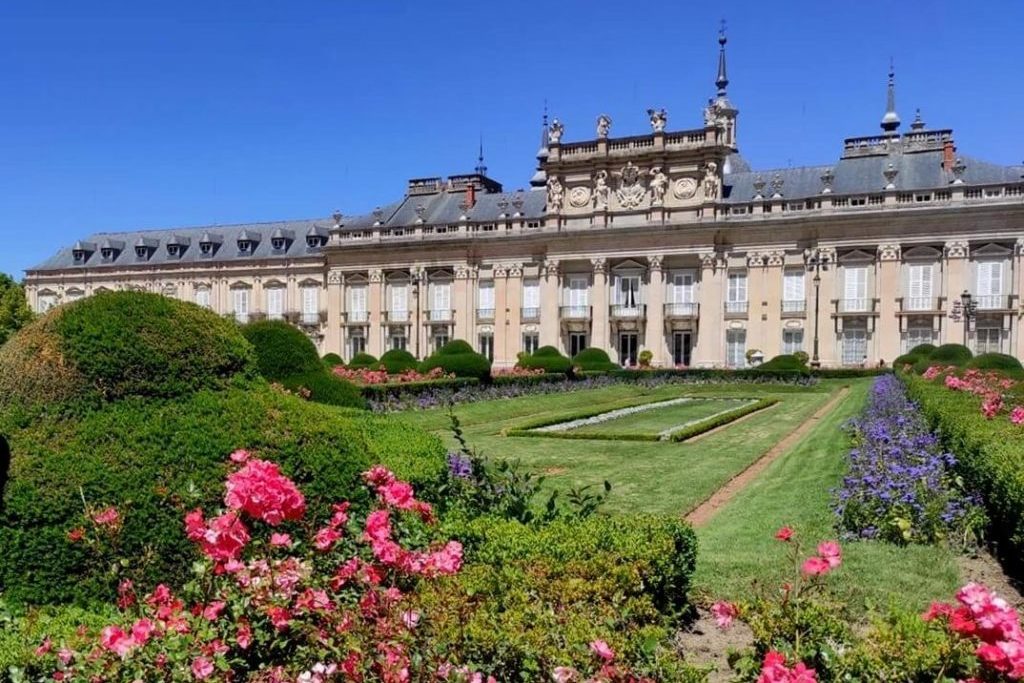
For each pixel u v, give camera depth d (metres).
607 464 16.88
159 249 76.25
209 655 4.32
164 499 6.44
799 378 47.75
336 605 4.83
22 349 7.00
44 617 5.40
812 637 4.94
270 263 69.75
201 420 6.95
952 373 28.53
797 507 11.82
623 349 58.59
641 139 56.91
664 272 56.66
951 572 8.20
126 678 4.20
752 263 54.16
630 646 4.87
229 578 4.86
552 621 5.03
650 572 6.54
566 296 59.69
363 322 65.44
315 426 7.41
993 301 48.03
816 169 55.88
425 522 6.29
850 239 51.38
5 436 6.56
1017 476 7.72
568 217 59.34
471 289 61.97
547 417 26.72
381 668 4.30
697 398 39.22
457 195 67.38
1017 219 47.22
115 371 6.95
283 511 4.93
